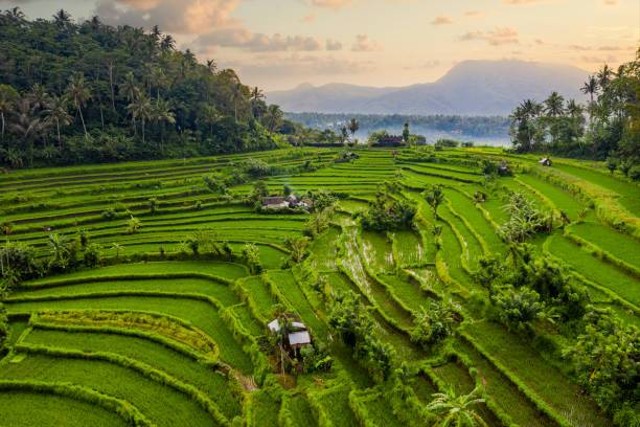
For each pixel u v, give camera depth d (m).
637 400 30.14
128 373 42.16
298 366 39.41
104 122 132.62
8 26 152.12
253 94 184.50
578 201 73.12
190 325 48.84
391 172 121.12
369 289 54.78
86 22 179.62
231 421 35.47
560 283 41.59
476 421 30.81
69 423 36.47
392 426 31.52
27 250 64.38
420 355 40.75
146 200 96.94
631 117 82.12
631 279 46.75
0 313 51.06
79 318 51.28
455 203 83.06
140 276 61.84
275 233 77.75
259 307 50.22
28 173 104.62
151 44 169.50
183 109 144.50
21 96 119.25
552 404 32.25
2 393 40.22
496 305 43.25
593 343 33.03
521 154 120.44
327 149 156.00
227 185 111.25
